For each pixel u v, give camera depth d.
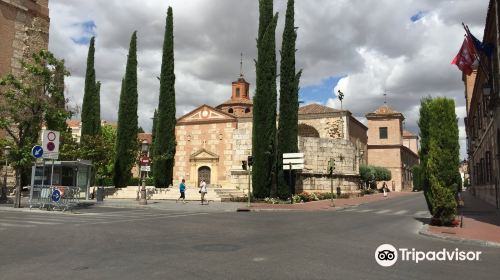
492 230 13.59
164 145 36.34
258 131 31.30
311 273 6.83
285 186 31.61
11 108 22.80
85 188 29.31
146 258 8.03
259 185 30.95
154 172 36.28
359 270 7.17
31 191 21.73
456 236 12.00
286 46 32.56
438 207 14.96
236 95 66.31
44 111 23.66
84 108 39.88
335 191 41.38
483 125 30.31
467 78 49.91
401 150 79.25
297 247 9.62
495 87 19.33
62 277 6.47
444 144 15.23
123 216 18.20
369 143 79.75
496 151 23.14
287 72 32.41
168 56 37.16
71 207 21.38
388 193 56.97
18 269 7.05
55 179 28.03
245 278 6.41
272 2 32.56
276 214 21.27
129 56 38.59
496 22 18.42
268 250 9.12
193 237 11.27
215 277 6.46
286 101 32.22
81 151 35.72
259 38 32.16
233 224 15.23
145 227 13.76
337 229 13.91
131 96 38.12
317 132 54.97
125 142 37.56
